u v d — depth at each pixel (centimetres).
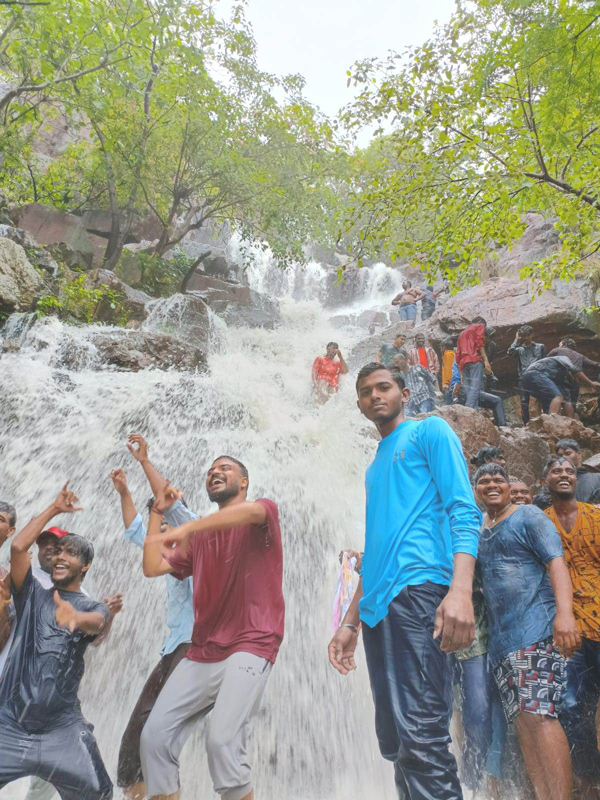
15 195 1973
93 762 300
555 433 929
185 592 356
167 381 933
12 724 294
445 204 980
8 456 752
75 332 1059
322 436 886
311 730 455
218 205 2000
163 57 1507
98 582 582
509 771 331
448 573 274
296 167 1970
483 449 505
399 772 281
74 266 1566
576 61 816
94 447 780
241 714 279
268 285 3191
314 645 527
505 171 922
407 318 1655
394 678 263
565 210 932
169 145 1944
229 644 300
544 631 317
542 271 1120
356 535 679
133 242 2192
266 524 312
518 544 334
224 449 813
